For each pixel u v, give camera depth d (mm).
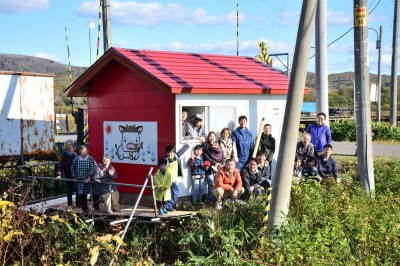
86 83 12031
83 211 10273
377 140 28188
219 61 13070
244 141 11422
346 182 12242
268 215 8570
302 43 8398
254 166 10688
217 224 8586
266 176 11078
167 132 10633
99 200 11258
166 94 10617
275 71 13508
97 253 7289
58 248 8039
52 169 15250
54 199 12164
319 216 8805
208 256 7520
